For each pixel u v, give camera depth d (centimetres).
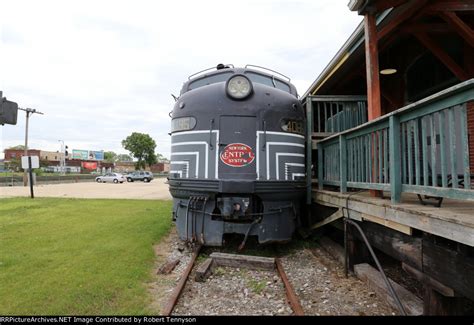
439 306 261
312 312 329
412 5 429
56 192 2102
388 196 404
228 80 524
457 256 230
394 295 317
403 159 311
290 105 559
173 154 559
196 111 530
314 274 443
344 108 625
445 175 244
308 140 616
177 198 550
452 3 437
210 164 510
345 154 451
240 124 516
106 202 1329
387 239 352
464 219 214
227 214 499
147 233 671
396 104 723
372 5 436
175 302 342
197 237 516
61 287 370
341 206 443
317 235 629
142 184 3575
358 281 413
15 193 1975
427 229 248
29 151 7162
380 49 605
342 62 620
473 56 543
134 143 6081
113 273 418
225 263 473
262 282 412
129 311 317
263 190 493
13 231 689
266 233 511
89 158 8700
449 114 234
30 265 449
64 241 595
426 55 634
